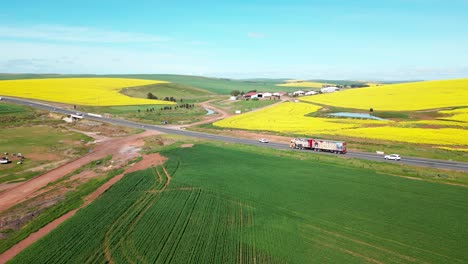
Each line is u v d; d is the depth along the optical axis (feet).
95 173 199.21
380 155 232.32
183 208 136.67
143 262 95.76
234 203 142.51
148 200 146.20
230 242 108.06
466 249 102.58
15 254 105.19
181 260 96.48
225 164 209.46
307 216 128.98
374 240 109.40
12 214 137.90
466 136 269.23
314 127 349.41
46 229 122.42
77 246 105.91
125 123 411.95
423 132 289.94
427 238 110.11
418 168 192.95
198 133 347.77
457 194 149.79
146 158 232.53
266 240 109.70
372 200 144.56
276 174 185.78
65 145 282.15
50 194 162.40
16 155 239.71
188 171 193.16
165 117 472.85
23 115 417.90
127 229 117.60
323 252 102.12
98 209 135.95
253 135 326.85
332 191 156.66
